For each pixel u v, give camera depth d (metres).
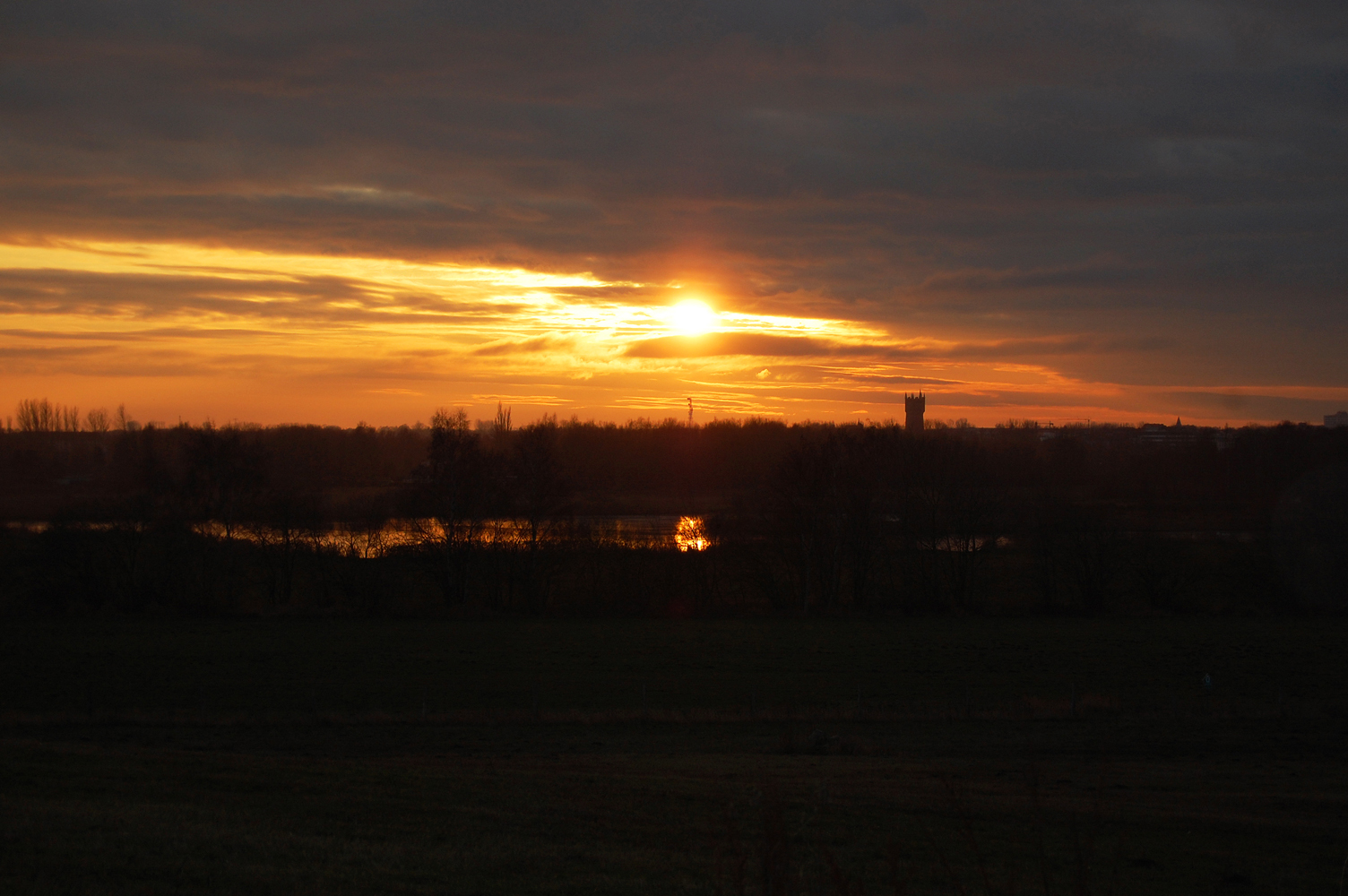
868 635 49.81
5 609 55.47
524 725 30.38
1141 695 37.06
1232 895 13.38
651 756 24.80
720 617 55.78
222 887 10.65
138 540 57.66
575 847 13.88
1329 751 26.72
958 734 29.14
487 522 61.34
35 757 18.52
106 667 40.78
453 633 49.78
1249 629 52.22
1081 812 18.19
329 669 40.66
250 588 61.56
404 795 16.97
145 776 17.25
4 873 10.50
